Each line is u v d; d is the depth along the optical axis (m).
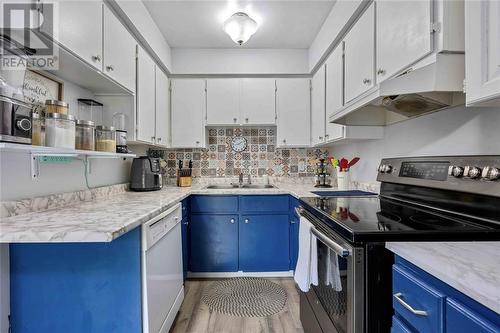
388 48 1.34
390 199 1.59
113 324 1.17
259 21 2.28
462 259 0.65
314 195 1.88
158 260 1.38
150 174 2.25
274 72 2.79
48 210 1.33
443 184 1.17
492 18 0.74
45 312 1.14
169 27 2.35
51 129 1.16
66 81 1.57
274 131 3.00
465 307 0.55
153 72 2.29
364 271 0.86
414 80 1.06
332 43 2.11
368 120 1.86
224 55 2.78
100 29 1.47
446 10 1.00
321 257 1.22
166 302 1.52
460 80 1.01
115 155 1.52
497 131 1.08
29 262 1.14
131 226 1.07
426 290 0.64
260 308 1.91
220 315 1.82
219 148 3.00
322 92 2.44
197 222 2.38
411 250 0.73
